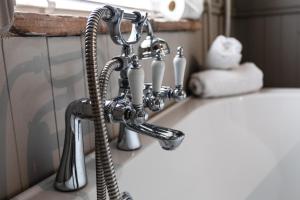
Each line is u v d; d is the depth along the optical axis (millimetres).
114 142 749
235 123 1152
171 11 1043
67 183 527
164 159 785
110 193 444
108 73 492
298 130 1130
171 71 1076
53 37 577
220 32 1624
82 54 656
